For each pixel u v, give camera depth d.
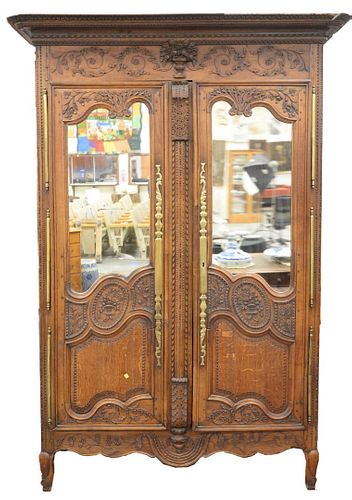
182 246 3.13
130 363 3.19
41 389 3.20
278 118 3.10
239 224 3.15
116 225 3.14
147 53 3.06
